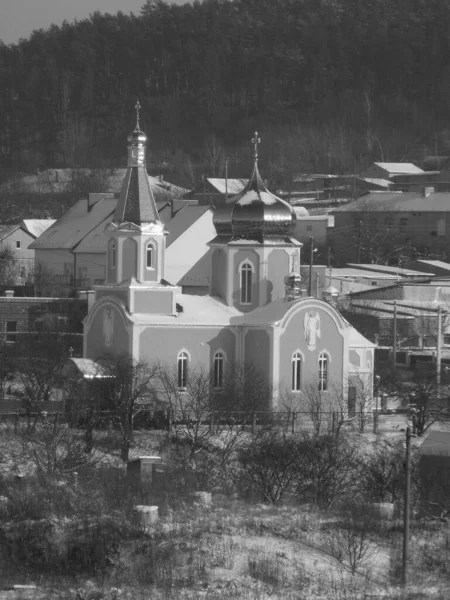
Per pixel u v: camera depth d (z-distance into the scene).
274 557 138.00
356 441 191.75
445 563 140.38
